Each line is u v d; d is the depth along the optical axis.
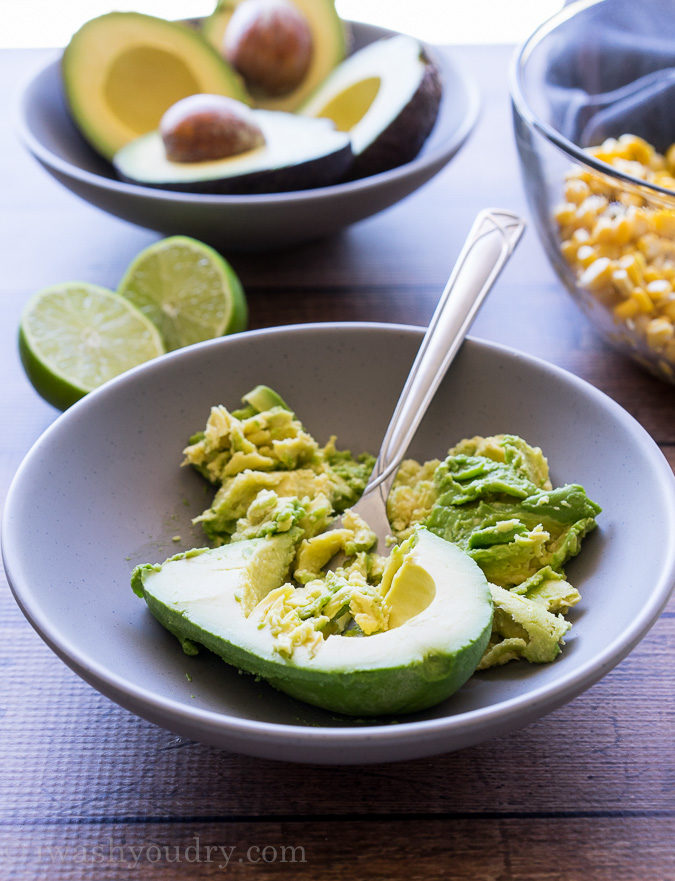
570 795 0.46
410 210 0.68
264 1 0.69
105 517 0.50
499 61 0.78
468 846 0.45
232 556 0.48
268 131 0.65
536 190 0.59
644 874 0.44
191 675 0.46
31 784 0.46
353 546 0.50
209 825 0.45
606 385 0.59
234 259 0.65
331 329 0.53
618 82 0.66
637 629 0.44
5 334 0.61
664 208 0.54
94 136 0.67
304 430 0.53
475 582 0.45
